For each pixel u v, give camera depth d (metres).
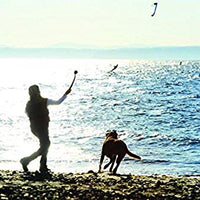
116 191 21.77
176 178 28.02
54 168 60.19
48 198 19.89
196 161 67.31
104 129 105.81
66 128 106.81
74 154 71.19
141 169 60.41
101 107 164.62
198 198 21.27
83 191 21.39
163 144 84.31
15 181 22.66
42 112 24.22
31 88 24.12
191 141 87.50
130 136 94.94
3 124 113.12
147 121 123.88
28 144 81.75
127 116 136.12
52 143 83.19
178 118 130.25
